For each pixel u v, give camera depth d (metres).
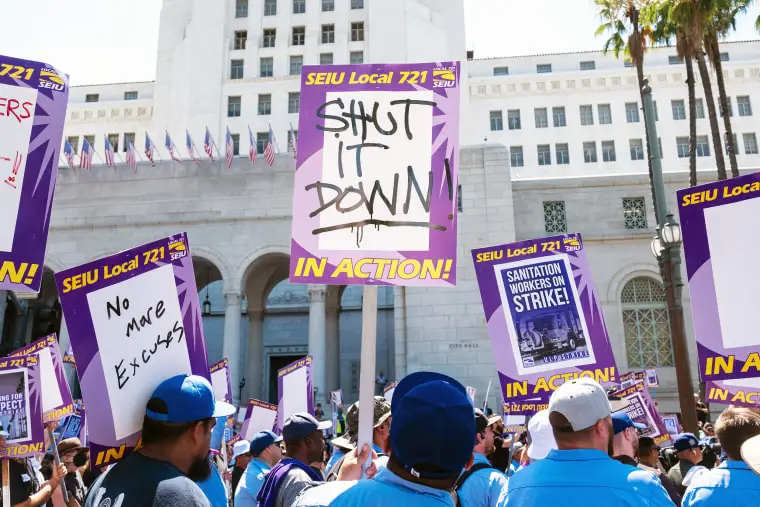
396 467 2.61
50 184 4.60
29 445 5.75
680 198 5.86
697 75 56.91
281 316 46.56
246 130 53.78
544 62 62.19
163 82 56.94
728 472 3.92
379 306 44.31
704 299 5.63
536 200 32.56
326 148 5.47
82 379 4.22
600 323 7.36
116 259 4.46
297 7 57.16
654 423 9.06
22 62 4.71
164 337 4.48
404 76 5.61
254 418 13.02
